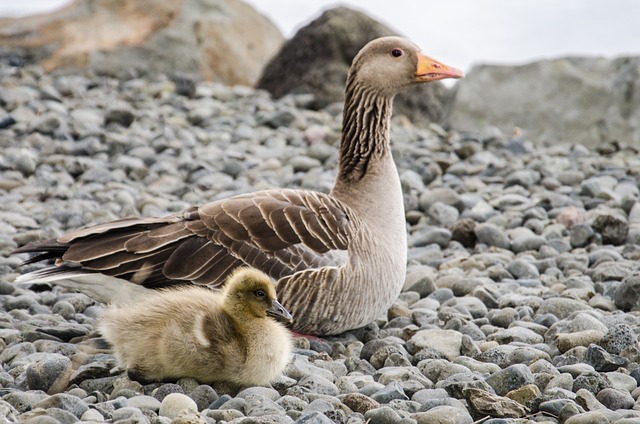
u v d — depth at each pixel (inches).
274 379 401.4
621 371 415.8
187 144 917.8
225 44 1386.6
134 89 1176.8
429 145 965.8
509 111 1154.0
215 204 464.4
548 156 944.9
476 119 1160.2
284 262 452.1
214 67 1371.8
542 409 374.0
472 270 591.2
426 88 1201.4
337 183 522.6
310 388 395.9
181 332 386.3
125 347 397.4
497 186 826.2
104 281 442.0
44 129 920.3
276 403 374.3
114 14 1395.2
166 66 1333.7
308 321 460.1
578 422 355.6
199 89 1174.3
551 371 412.8
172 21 1370.6
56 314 505.0
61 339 467.2
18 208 713.6
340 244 462.9
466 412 369.1
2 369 416.8
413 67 530.9
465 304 520.4
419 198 761.0
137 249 439.2
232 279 394.6
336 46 1192.2
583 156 960.9
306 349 454.0
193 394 385.1
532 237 652.1
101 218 697.6
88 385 401.1
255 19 1461.6
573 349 436.8
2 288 539.2
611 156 975.6
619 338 435.8
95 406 360.5
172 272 439.5
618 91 1118.4
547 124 1136.8
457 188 818.2
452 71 532.1
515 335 466.9
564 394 382.6
